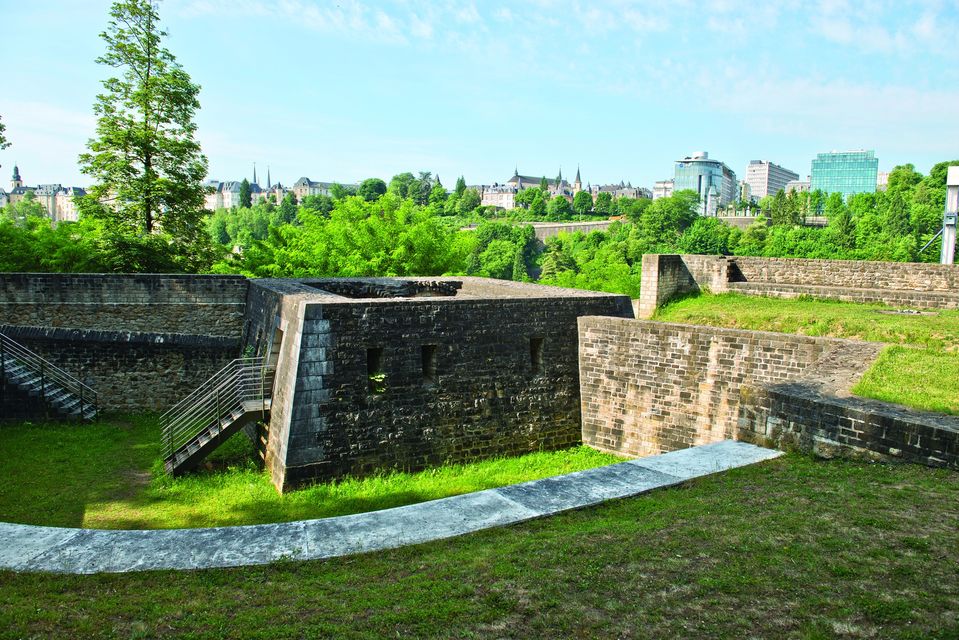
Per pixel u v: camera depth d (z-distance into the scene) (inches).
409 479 560.1
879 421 369.4
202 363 810.8
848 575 240.2
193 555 282.5
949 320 661.9
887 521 285.9
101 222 1167.0
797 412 407.5
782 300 849.5
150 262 1136.8
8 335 764.6
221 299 837.2
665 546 273.3
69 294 801.6
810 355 526.9
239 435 712.4
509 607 230.2
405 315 576.4
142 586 257.0
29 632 220.1
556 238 4623.5
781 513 303.7
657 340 623.5
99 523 465.4
